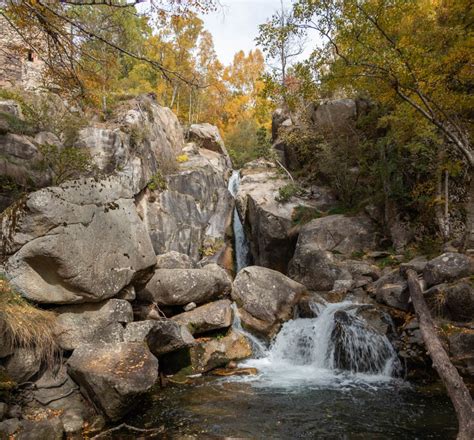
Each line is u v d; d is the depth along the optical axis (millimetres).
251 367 8055
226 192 18766
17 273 5727
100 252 6496
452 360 6898
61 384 5461
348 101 17359
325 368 8258
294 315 9914
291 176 18109
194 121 28578
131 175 14258
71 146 12250
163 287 8078
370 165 14969
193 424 5410
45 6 4570
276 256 15250
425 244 11594
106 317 6352
